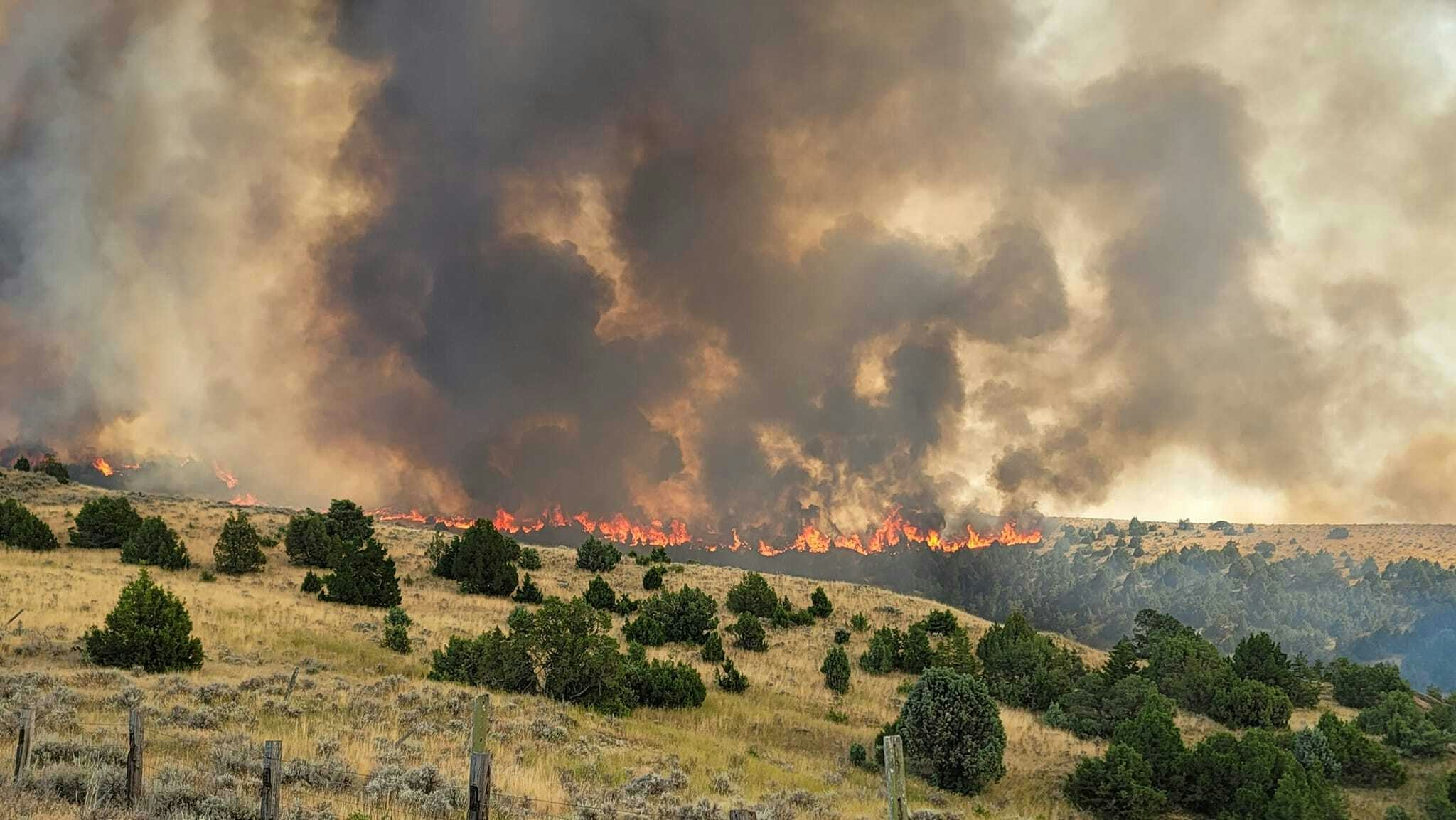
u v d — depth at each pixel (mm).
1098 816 30703
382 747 21922
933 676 34250
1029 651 48188
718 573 74562
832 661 46344
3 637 29297
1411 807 30922
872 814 24953
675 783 23844
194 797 14305
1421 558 175625
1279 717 40062
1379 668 45500
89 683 24891
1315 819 27891
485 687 34438
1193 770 31234
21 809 12391
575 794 20812
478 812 11406
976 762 32188
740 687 43062
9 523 50438
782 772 29281
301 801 15883
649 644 50344
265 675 29766
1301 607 145000
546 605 37281
